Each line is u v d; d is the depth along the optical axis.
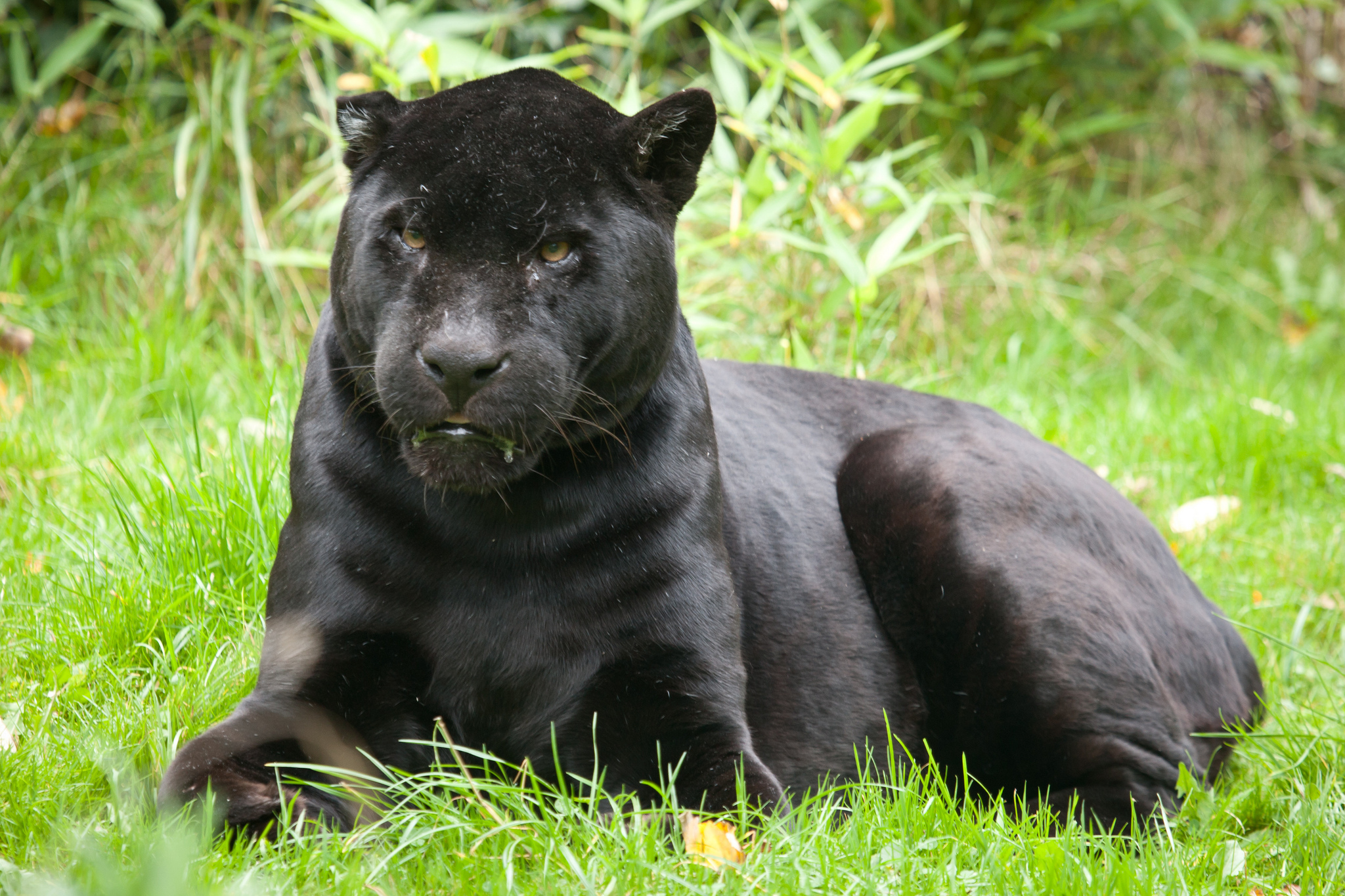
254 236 7.20
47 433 5.63
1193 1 10.28
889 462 4.11
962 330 8.38
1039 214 9.88
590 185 3.14
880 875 2.93
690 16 9.50
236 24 8.20
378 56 6.69
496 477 3.08
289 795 3.01
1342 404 7.87
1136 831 3.51
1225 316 9.68
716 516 3.53
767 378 4.47
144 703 3.62
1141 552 4.21
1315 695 4.73
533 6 8.90
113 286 7.36
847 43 9.41
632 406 3.32
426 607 3.29
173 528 4.39
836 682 3.90
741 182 6.46
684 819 3.07
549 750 3.38
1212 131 10.97
